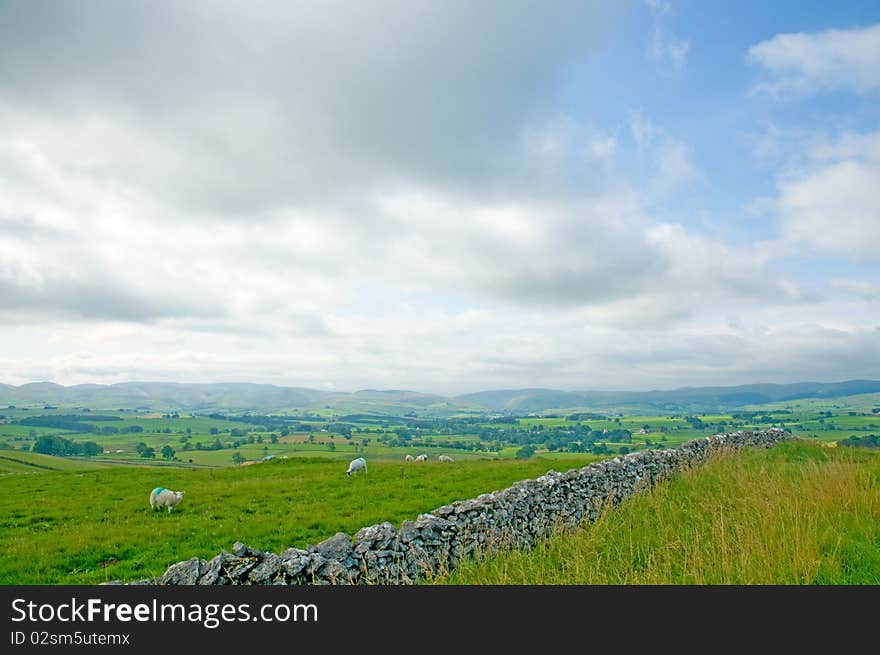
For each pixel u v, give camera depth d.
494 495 13.13
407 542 10.16
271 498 20.66
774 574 9.19
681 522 13.39
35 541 14.76
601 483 17.41
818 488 14.12
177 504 18.94
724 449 27.64
